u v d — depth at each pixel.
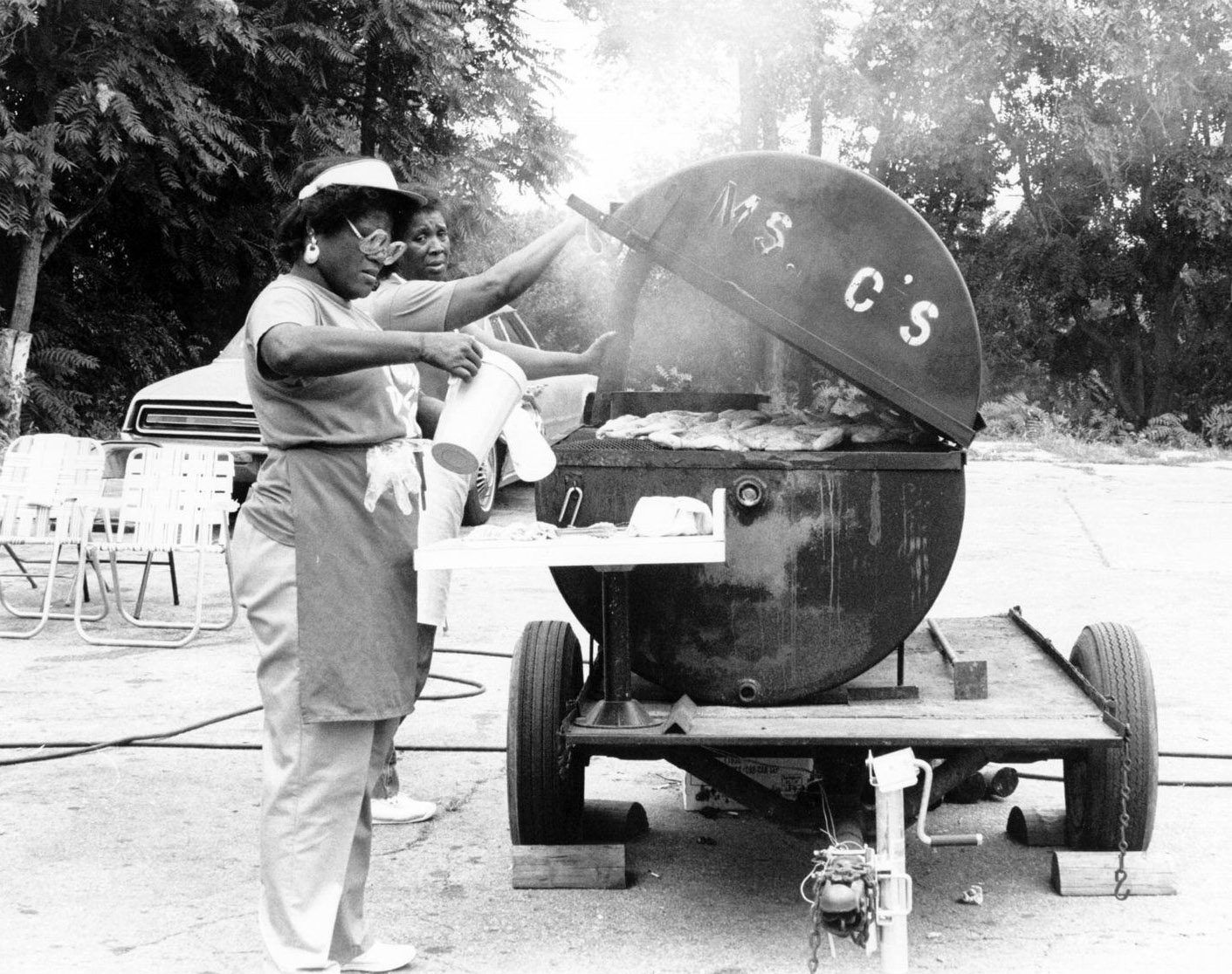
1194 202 26.58
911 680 4.35
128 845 4.66
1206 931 3.94
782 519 3.98
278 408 3.26
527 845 4.33
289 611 3.25
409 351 3.21
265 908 3.30
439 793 5.30
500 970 3.68
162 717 6.29
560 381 12.97
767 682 4.02
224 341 18.16
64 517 7.90
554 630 4.36
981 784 5.18
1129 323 29.27
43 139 13.41
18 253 15.30
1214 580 10.38
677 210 4.08
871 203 4.00
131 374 17.03
